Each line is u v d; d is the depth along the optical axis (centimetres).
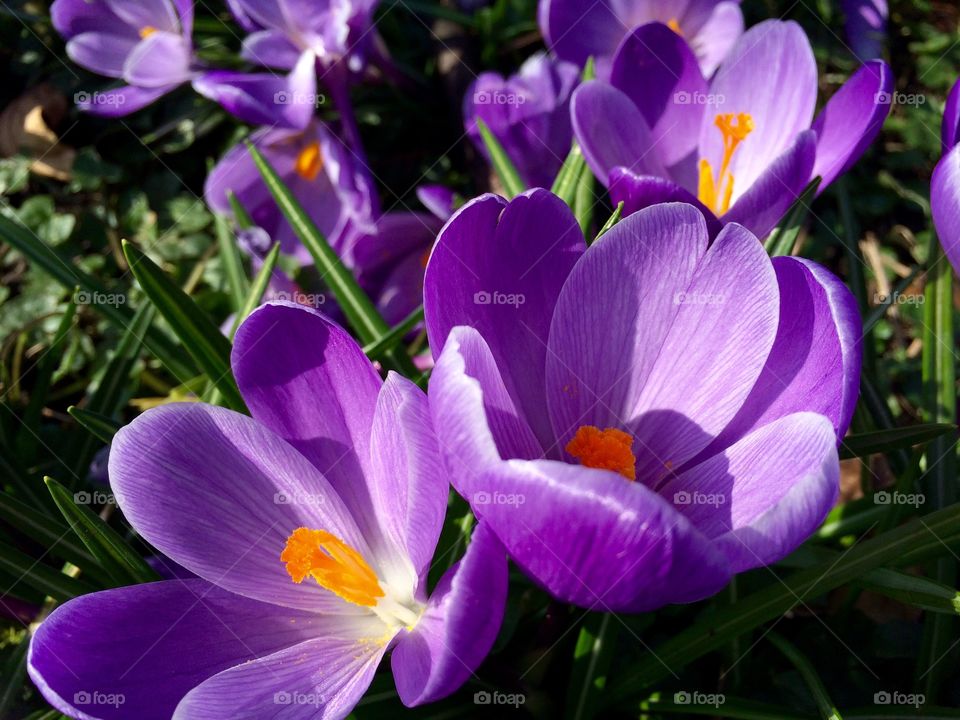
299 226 24
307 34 28
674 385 18
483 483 15
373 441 17
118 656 16
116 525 24
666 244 18
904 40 37
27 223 32
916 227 34
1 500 20
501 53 34
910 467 20
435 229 30
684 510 17
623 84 24
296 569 17
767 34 23
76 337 30
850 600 22
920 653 21
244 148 29
